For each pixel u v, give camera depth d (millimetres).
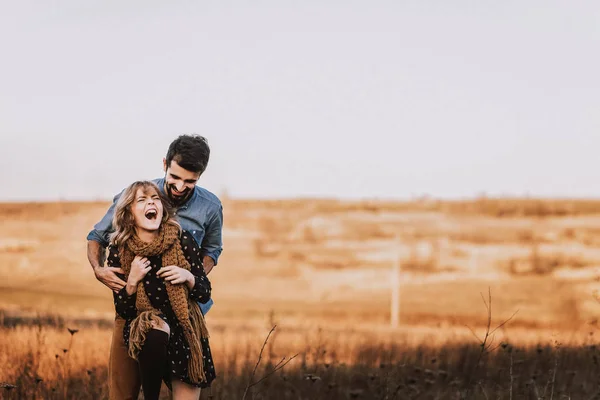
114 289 5355
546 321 37000
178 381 5367
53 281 57312
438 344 13578
